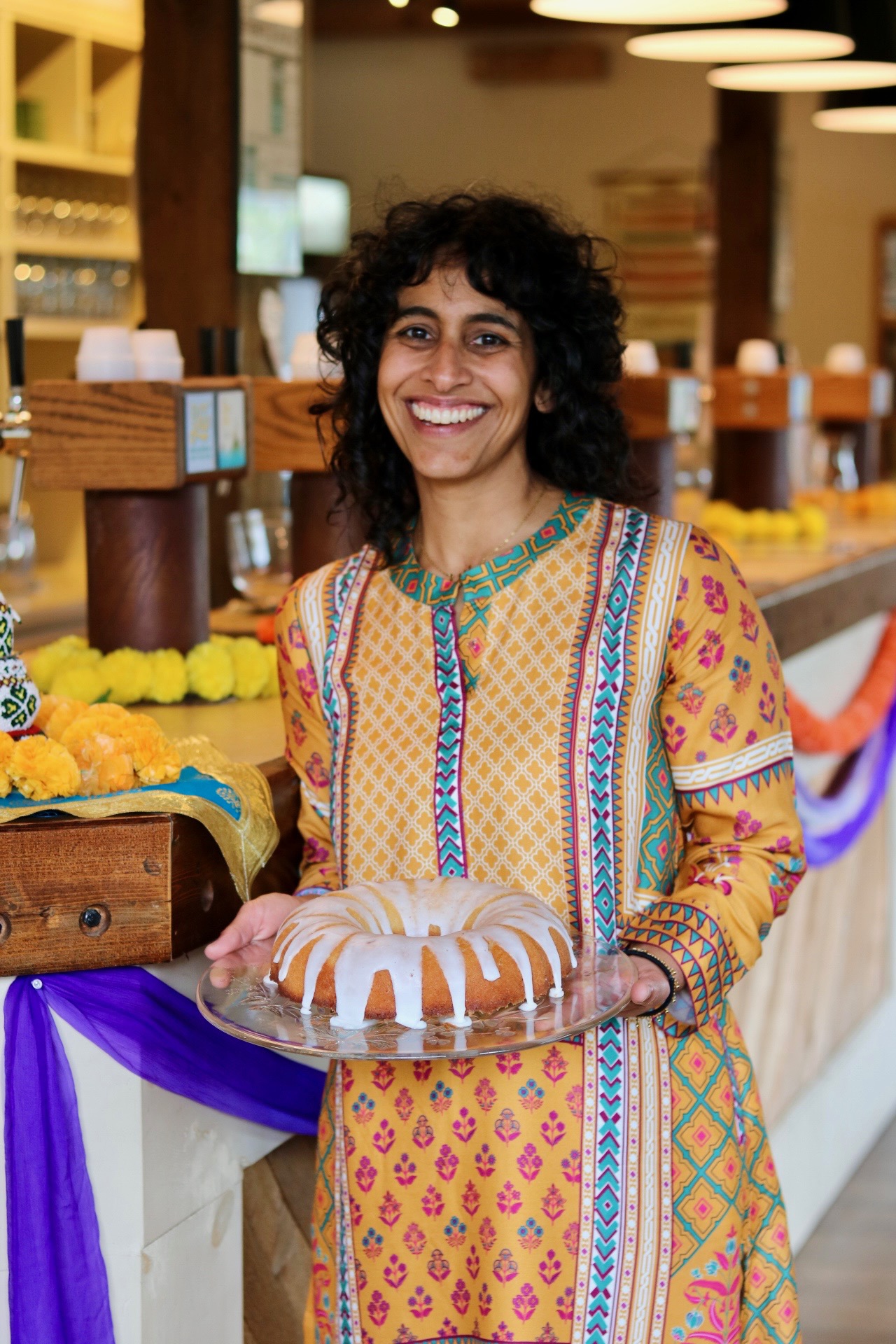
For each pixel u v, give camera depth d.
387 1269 1.45
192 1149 1.60
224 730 1.89
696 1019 1.42
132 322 4.82
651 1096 1.42
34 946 1.41
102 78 4.73
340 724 1.51
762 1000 3.12
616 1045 1.40
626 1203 1.41
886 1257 3.28
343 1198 1.47
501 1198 1.41
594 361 1.54
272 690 2.15
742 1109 1.52
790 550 3.60
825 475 4.79
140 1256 1.51
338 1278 1.49
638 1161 1.41
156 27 2.83
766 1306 1.52
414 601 1.50
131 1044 1.48
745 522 3.89
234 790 1.51
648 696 1.45
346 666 1.52
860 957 3.83
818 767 3.43
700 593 1.45
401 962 1.26
